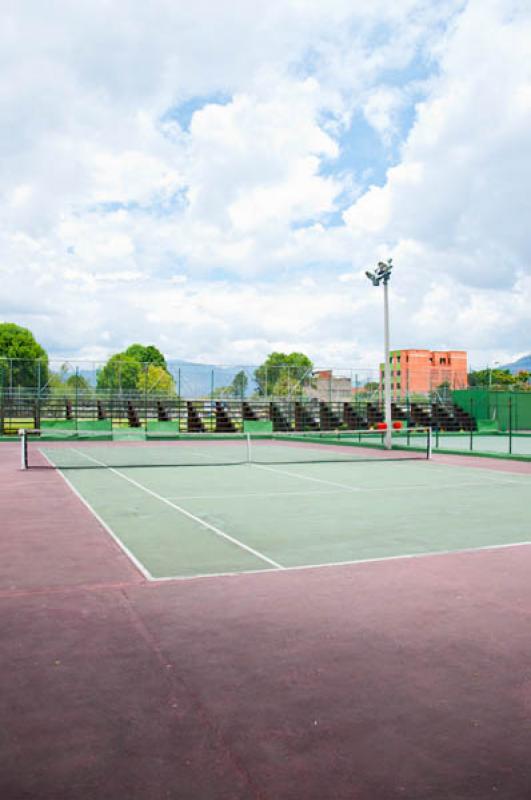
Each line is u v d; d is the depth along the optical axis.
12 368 37.19
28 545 8.20
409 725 3.57
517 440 36.47
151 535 8.87
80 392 38.94
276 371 42.75
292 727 3.54
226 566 7.11
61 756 3.25
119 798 2.91
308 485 14.91
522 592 6.13
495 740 3.42
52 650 4.61
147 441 36.28
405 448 27.20
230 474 17.55
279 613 5.48
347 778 3.07
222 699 3.86
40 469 18.62
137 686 4.03
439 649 4.67
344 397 44.28
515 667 4.35
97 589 6.19
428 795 2.95
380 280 25.88
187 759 3.22
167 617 5.36
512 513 10.88
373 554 7.72
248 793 2.95
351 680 4.13
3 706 3.77
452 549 8.02
